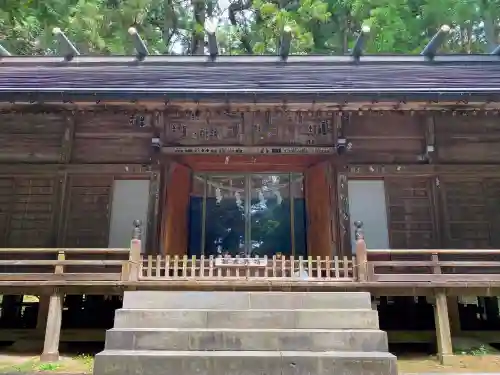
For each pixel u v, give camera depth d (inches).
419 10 748.6
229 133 416.2
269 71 439.2
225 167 433.1
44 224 406.6
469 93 348.8
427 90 353.7
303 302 295.4
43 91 350.9
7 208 408.8
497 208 411.2
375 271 398.9
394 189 414.6
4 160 414.9
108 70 444.1
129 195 411.2
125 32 784.3
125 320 276.8
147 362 239.9
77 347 366.6
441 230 403.5
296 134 415.2
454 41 847.1
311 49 836.0
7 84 382.9
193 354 244.5
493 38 753.0
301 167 434.0
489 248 404.2
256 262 319.3
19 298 450.0
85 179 414.9
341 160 414.0
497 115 421.1
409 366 302.7
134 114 413.7
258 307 294.4
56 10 685.9
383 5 719.7
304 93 352.8
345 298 297.1
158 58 475.8
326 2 848.9
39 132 420.5
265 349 256.7
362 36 456.1
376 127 420.5
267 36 844.0
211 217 439.8
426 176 413.4
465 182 415.5
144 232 399.5
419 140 420.2
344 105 362.3
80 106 367.6
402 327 405.1
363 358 240.1
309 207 429.7
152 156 413.4
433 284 318.7
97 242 403.5
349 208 408.5
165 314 277.9
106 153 416.5
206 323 275.3
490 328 426.0
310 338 259.0
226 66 463.5
